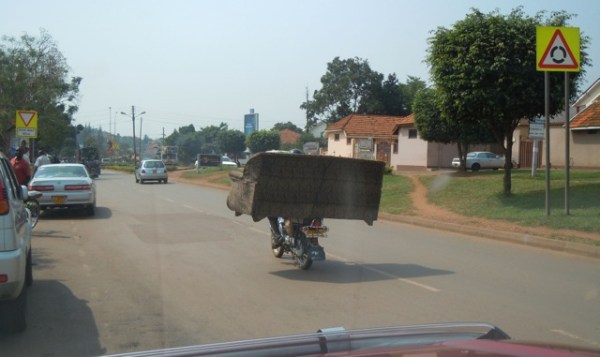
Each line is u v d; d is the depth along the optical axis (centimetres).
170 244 1266
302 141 7806
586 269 1037
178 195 2777
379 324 678
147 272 966
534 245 1305
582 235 1311
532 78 1681
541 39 1431
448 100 1781
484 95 1681
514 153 4041
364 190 1032
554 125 3288
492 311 744
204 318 700
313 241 997
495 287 883
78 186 1744
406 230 1595
